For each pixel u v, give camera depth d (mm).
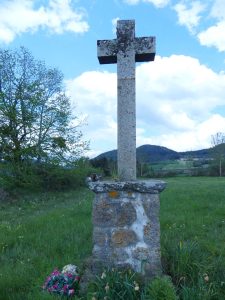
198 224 9523
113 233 5410
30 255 7195
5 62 27172
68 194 24750
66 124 28109
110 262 5355
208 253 6391
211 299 4922
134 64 5977
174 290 4695
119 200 5449
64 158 28078
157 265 5266
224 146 46688
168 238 7520
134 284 4863
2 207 17828
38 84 27312
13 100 26984
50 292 5094
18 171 25703
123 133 5859
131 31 6031
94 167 32688
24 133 27266
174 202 13922
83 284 5188
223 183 26656
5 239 8648
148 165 47844
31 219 11922
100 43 6070
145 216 5406
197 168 47969
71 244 7840
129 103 5891
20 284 5617
